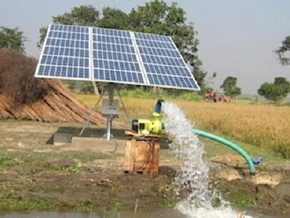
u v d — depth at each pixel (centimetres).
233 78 8875
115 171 958
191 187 890
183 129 938
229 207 830
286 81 8200
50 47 1288
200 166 1027
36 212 719
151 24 6938
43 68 1168
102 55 1304
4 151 1127
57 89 2141
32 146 1277
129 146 928
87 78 1156
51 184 832
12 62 2070
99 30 1482
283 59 8156
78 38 1387
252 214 802
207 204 830
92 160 1076
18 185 812
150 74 1259
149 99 4628
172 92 5862
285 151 1452
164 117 974
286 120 2298
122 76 1211
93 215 726
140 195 828
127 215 740
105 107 1310
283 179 984
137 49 1397
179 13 6750
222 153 1342
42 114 2038
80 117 2064
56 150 1208
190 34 6806
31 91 2042
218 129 2191
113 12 7425
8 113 2036
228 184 922
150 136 922
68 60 1234
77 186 834
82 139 1269
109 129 1318
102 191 826
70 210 741
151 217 741
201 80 7294
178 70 1328
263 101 7812
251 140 1773
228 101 6284
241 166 1090
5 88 2044
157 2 6875
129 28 6925
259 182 962
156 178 906
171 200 827
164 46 1473
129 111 3048
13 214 702
